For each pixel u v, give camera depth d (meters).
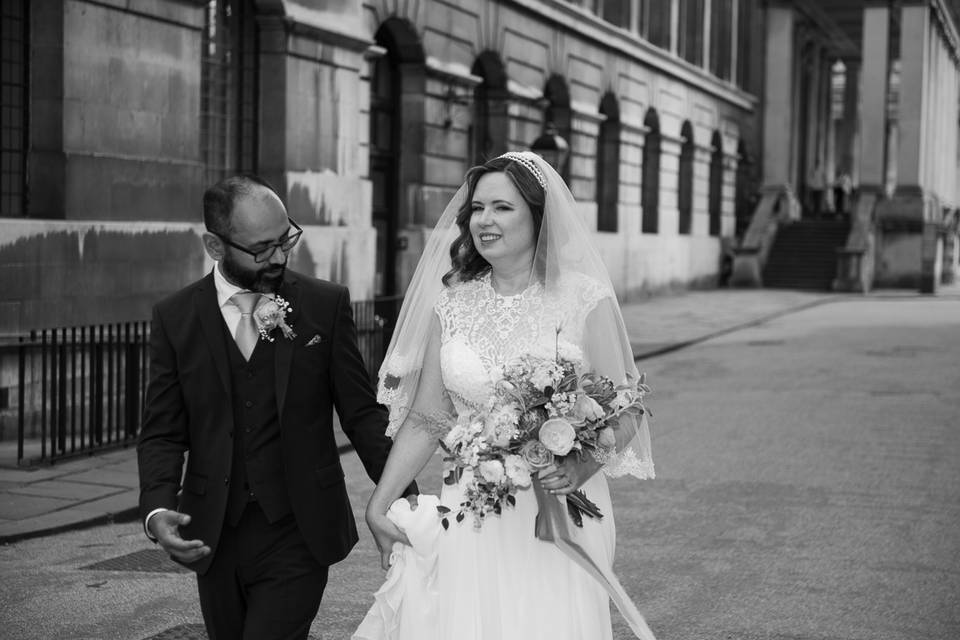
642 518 8.52
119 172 13.27
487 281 3.74
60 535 7.89
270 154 16.64
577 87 29.44
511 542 3.61
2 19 12.26
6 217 12.30
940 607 6.40
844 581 6.89
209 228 3.55
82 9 12.65
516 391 3.46
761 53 50.50
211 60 15.97
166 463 3.60
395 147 21.64
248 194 3.52
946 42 54.50
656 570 7.09
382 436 3.78
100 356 10.77
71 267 12.36
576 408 3.44
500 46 24.59
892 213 43.97
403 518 3.71
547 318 3.61
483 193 3.62
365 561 7.21
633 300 34.44
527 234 3.65
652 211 36.72
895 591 6.70
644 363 19.83
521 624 3.55
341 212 17.92
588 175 30.56
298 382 3.64
